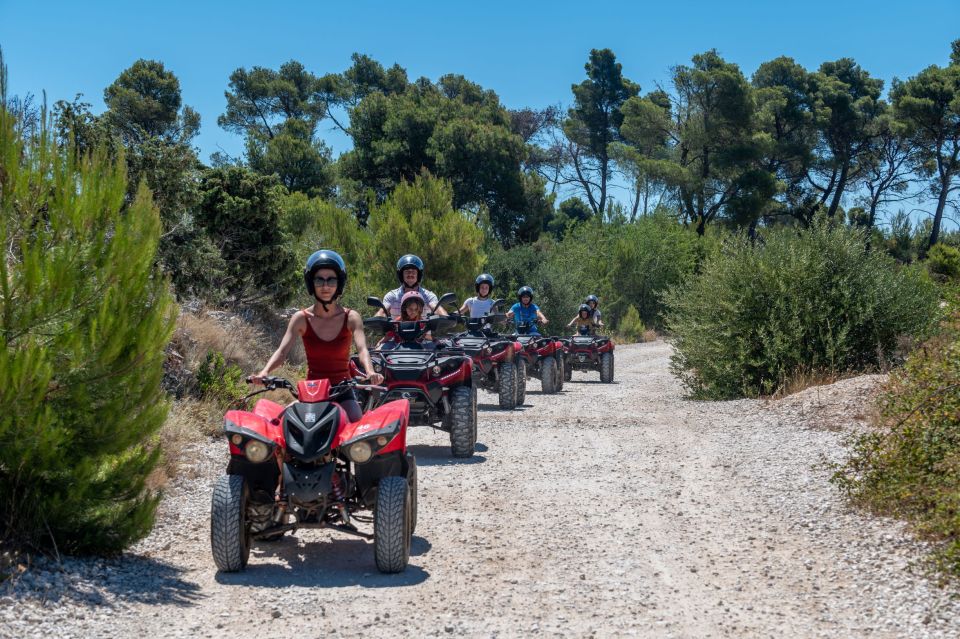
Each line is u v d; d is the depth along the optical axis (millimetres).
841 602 5090
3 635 4344
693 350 16453
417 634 4621
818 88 67062
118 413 5613
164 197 14719
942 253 33938
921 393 9031
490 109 59156
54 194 5734
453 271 22828
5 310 5332
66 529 5586
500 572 5723
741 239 16953
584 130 71562
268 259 17094
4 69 5633
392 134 52281
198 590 5293
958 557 5367
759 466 9148
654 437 11234
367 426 5520
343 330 6184
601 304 44844
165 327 5879
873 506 7016
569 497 7910
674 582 5520
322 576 5613
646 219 50531
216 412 10930
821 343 15477
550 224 77500
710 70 54562
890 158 68500
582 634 4629
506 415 13375
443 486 8367
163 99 57781
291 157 52812
